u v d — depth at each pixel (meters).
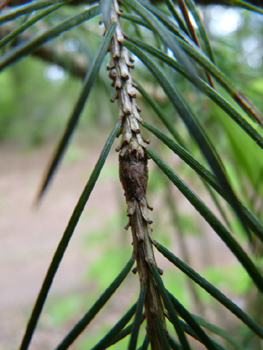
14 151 1.90
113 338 0.05
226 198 0.05
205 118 0.17
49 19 0.17
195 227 0.34
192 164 0.05
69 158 1.12
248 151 0.13
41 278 0.92
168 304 0.05
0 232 1.20
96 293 0.71
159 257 0.69
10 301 0.82
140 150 0.06
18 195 1.48
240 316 0.05
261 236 0.05
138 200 0.06
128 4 0.06
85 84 0.05
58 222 1.24
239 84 0.17
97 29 0.19
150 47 0.06
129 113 0.06
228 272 0.42
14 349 0.65
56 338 0.65
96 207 1.15
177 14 0.07
